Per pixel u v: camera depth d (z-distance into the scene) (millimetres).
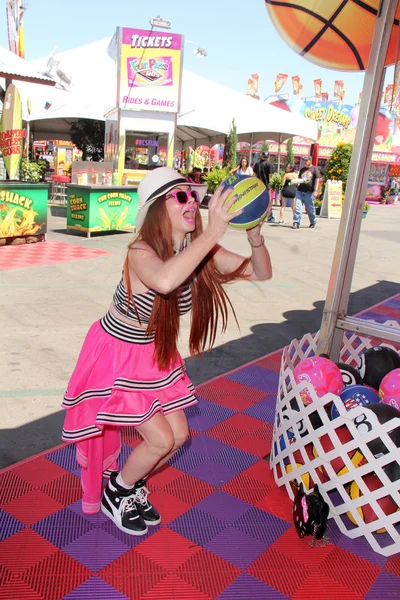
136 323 2408
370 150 3430
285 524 2877
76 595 2318
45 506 2879
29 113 15398
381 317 7133
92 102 16219
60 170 24703
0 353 4867
